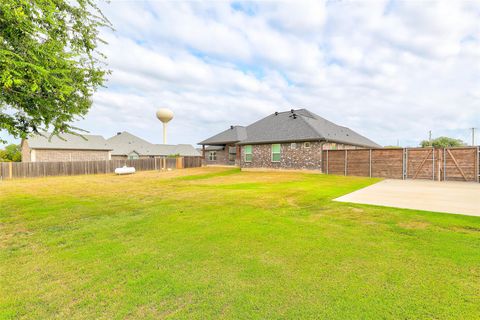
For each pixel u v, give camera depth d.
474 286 2.71
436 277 2.92
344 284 2.79
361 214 6.21
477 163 13.71
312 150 19.56
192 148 49.72
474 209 6.66
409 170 15.59
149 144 46.34
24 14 4.38
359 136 29.58
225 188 12.02
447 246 3.93
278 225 5.32
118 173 24.08
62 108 6.44
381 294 2.57
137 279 3.00
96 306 2.45
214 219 5.91
